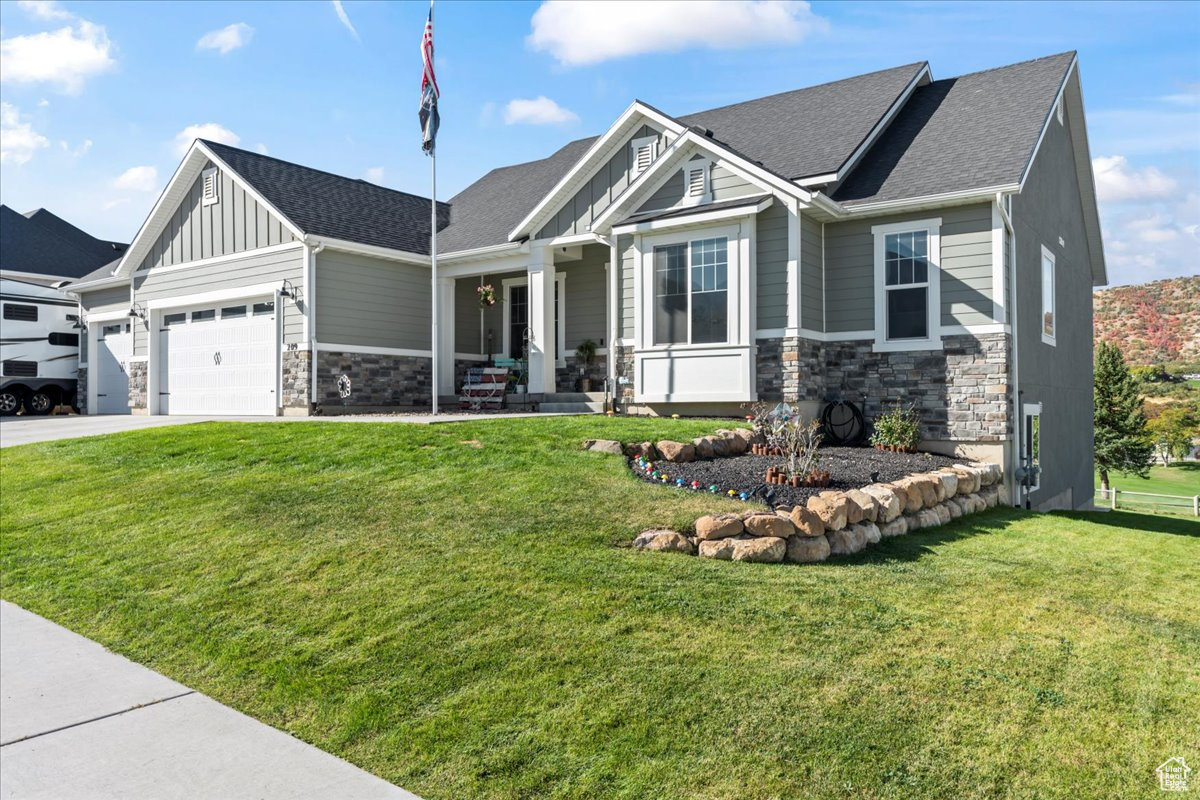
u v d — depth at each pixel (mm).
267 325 16453
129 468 9367
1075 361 16625
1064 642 4551
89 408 21453
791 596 5137
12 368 20531
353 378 16391
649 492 7191
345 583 5480
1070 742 3475
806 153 13844
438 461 8570
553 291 16844
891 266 12453
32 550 6859
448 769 3447
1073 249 16547
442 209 20812
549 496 7109
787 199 12016
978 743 3465
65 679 4547
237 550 6297
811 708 3746
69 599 5762
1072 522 9273
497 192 20594
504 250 16547
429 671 4262
